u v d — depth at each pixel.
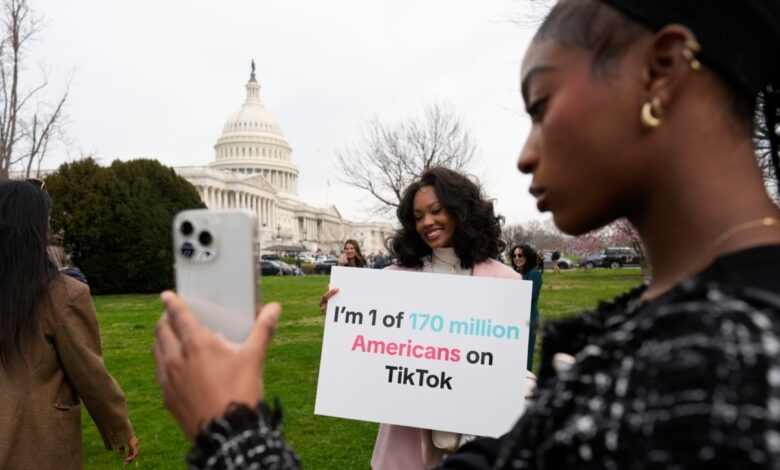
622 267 45.97
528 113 0.83
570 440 0.62
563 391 0.68
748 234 0.66
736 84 0.69
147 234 27.92
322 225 113.88
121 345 11.04
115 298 24.81
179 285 0.88
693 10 0.67
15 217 2.40
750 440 0.48
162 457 5.30
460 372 2.73
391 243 3.31
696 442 0.50
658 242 0.74
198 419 0.70
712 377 0.52
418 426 2.71
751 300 0.56
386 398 2.77
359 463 5.09
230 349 0.75
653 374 0.56
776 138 0.88
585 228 0.78
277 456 0.68
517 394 2.66
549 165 0.76
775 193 0.89
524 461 0.74
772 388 0.50
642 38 0.70
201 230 0.88
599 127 0.72
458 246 3.03
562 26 0.76
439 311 2.82
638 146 0.71
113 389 2.63
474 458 1.06
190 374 0.72
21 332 2.38
